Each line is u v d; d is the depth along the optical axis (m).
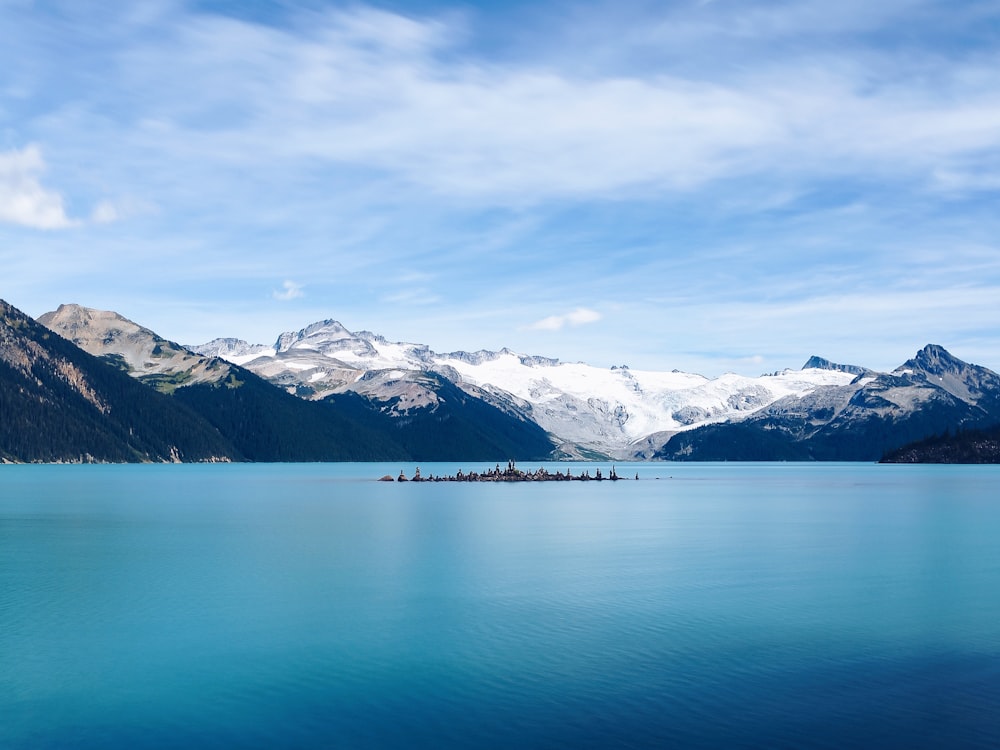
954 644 53.22
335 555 93.00
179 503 176.25
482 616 61.16
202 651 52.12
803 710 41.44
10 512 151.12
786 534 118.31
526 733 38.94
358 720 40.81
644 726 39.59
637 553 95.75
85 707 42.72
